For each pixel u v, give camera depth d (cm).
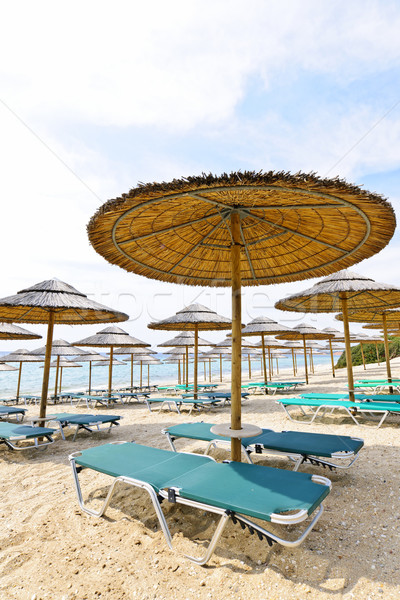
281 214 285
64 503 277
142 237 296
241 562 184
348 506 246
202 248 362
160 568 182
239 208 258
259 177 179
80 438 530
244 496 179
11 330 803
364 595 153
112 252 313
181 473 228
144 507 256
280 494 181
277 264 378
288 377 2006
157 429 586
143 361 1922
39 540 218
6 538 222
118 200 204
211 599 157
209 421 645
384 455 365
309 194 193
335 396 641
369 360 2823
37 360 1338
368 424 527
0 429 461
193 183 184
